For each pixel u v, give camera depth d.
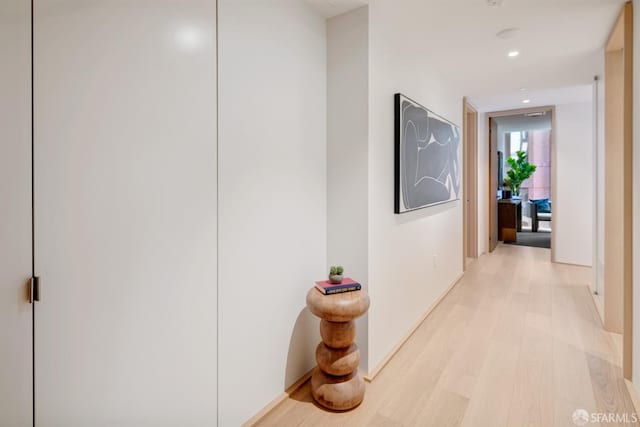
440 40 2.64
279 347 1.98
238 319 1.72
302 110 2.08
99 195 1.19
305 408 1.93
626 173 2.15
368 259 2.17
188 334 1.49
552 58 3.09
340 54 2.22
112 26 1.21
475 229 5.56
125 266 1.27
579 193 5.02
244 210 1.73
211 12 1.54
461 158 4.38
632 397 1.97
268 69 1.84
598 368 2.28
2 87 0.98
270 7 1.84
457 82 3.83
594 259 3.71
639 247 1.96
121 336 1.27
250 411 1.80
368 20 2.12
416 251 2.96
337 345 1.90
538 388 2.07
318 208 2.25
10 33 0.99
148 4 1.31
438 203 3.36
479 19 2.33
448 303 3.54
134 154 1.28
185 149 1.45
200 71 1.50
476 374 2.23
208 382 1.58
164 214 1.38
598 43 2.76
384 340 2.39
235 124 1.66
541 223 9.96
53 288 1.10
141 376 1.33
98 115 1.18
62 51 1.09
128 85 1.25
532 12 2.25
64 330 1.13
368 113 2.14
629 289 2.13
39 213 1.06
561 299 3.62
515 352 2.51
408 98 2.63
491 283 4.21
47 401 1.10
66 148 1.11
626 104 2.14
